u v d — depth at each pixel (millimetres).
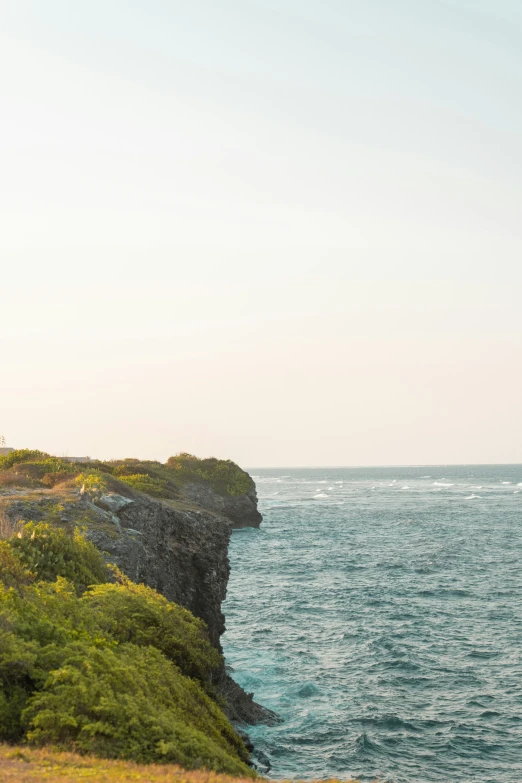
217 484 119125
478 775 26812
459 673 38656
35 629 16203
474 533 111250
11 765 11422
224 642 45094
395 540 103125
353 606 56031
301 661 40844
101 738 13539
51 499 33219
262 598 59719
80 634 17328
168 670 19125
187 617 24312
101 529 30719
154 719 14609
